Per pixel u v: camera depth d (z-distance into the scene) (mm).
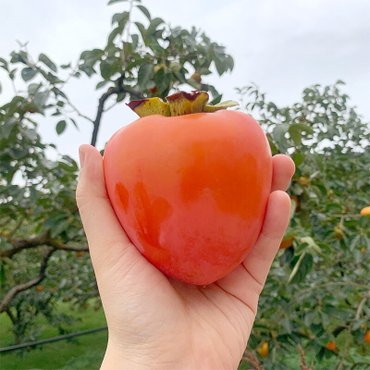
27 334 1107
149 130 176
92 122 522
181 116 179
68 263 1100
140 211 174
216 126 173
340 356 550
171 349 197
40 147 523
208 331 210
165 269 187
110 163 184
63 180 557
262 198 178
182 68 532
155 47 534
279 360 559
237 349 214
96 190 199
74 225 560
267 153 182
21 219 615
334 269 672
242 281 226
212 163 168
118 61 512
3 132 477
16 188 518
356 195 840
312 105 826
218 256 175
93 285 1102
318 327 541
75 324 1445
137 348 197
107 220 200
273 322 557
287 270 555
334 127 814
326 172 732
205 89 558
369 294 546
